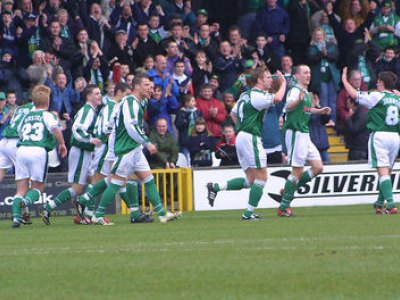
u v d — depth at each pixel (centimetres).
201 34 7150
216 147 6494
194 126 6512
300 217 4953
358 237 3584
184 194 6219
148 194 4747
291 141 5016
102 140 4878
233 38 7169
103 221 4728
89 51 6738
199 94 6750
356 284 2481
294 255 3034
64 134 6288
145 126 6378
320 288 2434
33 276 2712
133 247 3378
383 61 7581
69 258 3084
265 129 6569
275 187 6244
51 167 6269
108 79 6788
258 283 2522
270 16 7488
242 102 4762
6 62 6462
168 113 6612
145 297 2347
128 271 2764
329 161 6688
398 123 4991
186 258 3014
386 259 2903
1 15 6681
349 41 7706
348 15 7875
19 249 3419
